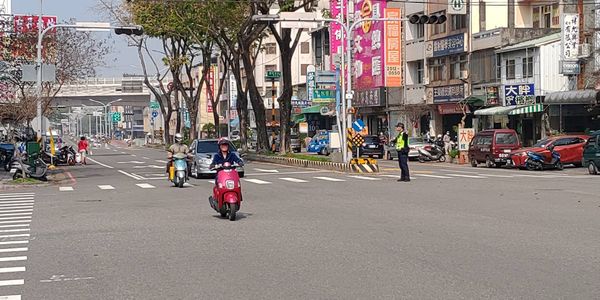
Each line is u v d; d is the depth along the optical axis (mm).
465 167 36531
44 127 33812
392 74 58062
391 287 8422
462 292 8078
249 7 41375
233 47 45250
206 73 59125
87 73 41094
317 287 8508
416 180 26281
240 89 50156
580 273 9023
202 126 98750
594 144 29266
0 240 13180
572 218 14609
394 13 57188
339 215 15695
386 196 20031
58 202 20609
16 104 33375
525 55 43438
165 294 8367
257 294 8234
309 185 24766
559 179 26344
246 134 50625
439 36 52625
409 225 13836
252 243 11992
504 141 35312
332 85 37094
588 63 39312
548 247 11047
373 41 59812
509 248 11008
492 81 46625
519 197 19266
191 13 41156
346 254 10711
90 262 10656
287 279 9008
